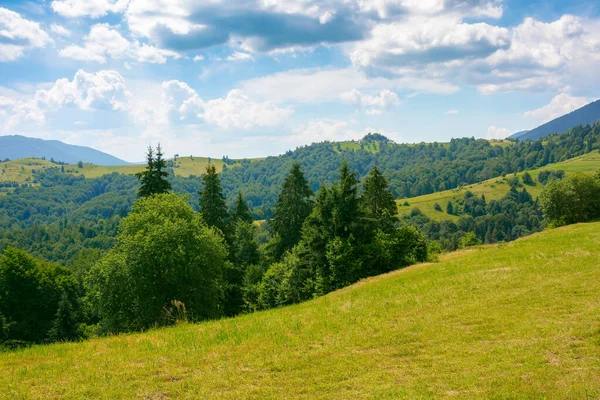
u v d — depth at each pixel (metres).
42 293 45.69
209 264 29.17
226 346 10.76
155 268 26.39
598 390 6.81
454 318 12.05
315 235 33.78
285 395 7.59
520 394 6.97
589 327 9.86
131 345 11.52
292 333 11.91
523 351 8.91
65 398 7.63
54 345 12.56
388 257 32.97
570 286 13.98
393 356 9.44
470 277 18.86
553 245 26.69
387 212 44.69
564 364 8.06
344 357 9.48
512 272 18.41
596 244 23.70
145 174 38.88
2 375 9.03
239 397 7.54
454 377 7.93
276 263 41.78
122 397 7.64
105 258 27.44
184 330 13.40
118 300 27.17
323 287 31.36
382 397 7.25
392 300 16.02
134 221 29.12
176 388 7.99
